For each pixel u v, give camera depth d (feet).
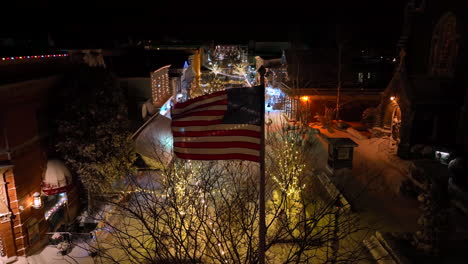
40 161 50.26
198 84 161.99
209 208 44.80
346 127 117.91
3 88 42.14
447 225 42.50
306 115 102.53
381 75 135.33
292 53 141.18
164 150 68.13
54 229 53.52
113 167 55.26
